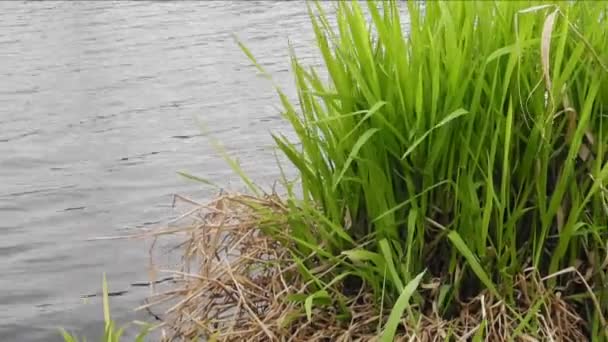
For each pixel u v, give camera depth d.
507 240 2.55
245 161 6.54
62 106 8.80
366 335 2.50
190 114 8.18
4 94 9.38
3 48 11.67
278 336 2.62
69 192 6.28
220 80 9.34
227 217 2.90
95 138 7.65
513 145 2.56
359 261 2.59
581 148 2.56
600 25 2.67
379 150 2.58
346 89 2.59
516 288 2.55
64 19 13.39
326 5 12.33
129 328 4.12
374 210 2.59
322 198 2.73
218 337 2.66
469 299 2.57
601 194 2.47
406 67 2.53
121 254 5.06
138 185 6.32
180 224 5.11
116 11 13.73
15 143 7.60
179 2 14.09
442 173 2.54
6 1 15.08
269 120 7.74
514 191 2.59
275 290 2.72
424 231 2.60
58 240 5.41
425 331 2.45
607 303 2.53
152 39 11.65
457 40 2.62
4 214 5.91
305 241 2.72
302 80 2.72
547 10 2.63
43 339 4.28
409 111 2.53
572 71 2.59
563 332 2.50
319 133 2.94
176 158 6.88
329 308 2.65
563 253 2.52
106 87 9.45
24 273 4.98
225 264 2.81
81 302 4.56
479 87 2.44
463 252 2.41
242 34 11.46
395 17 2.58
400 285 2.41
